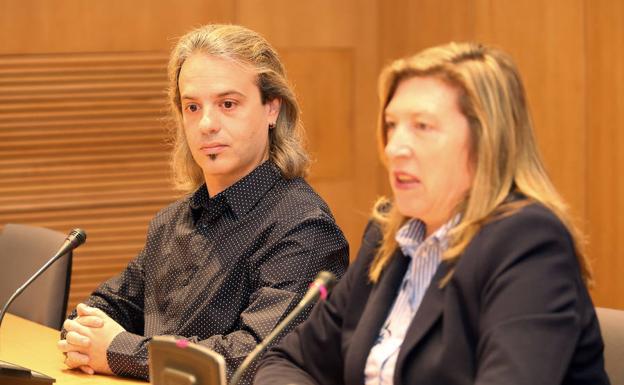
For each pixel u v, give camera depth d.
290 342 4.06
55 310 6.00
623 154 8.25
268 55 5.11
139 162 9.87
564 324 3.15
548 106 8.88
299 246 4.81
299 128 5.25
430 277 3.58
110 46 9.71
